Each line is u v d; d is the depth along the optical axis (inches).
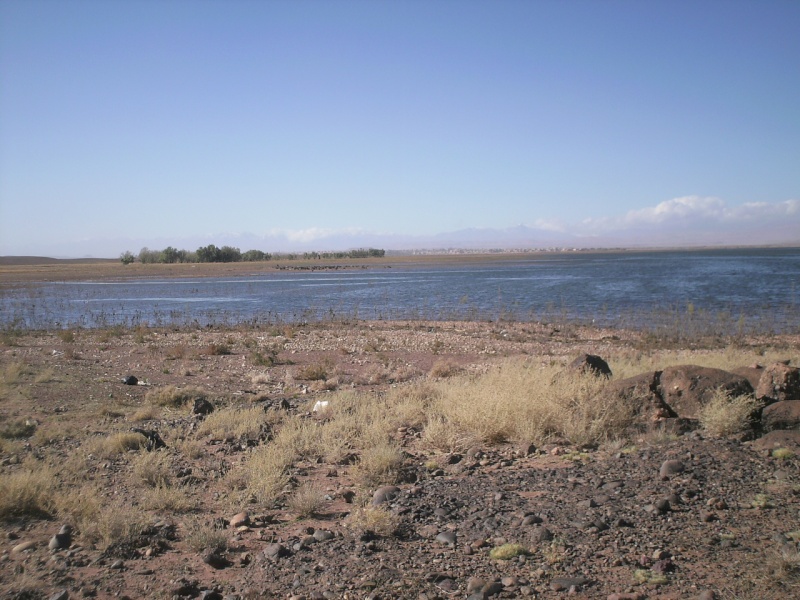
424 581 193.2
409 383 674.2
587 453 353.7
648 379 407.8
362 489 309.3
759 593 173.9
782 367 375.9
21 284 3270.2
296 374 768.9
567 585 184.2
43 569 215.6
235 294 2456.9
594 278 3213.6
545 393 426.3
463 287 2664.9
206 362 866.8
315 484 325.4
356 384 724.0
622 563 199.2
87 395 605.3
